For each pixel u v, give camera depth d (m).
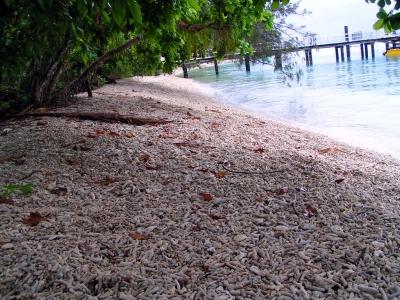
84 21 4.32
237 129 6.93
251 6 7.25
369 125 8.53
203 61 29.20
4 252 2.48
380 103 11.06
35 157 4.30
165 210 3.22
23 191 3.34
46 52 6.96
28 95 7.63
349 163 5.03
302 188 3.74
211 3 8.06
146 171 4.04
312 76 21.25
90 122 6.12
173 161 4.39
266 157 4.84
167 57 11.04
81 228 2.89
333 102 12.04
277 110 11.43
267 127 7.79
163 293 2.22
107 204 3.31
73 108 8.09
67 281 2.26
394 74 18.45
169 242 2.76
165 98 12.45
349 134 7.81
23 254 2.47
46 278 2.28
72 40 4.93
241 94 16.00
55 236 2.71
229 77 26.36
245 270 2.45
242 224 3.04
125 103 9.29
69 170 3.98
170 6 4.00
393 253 2.62
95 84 14.02
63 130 5.45
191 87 19.70
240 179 3.95
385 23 3.13
